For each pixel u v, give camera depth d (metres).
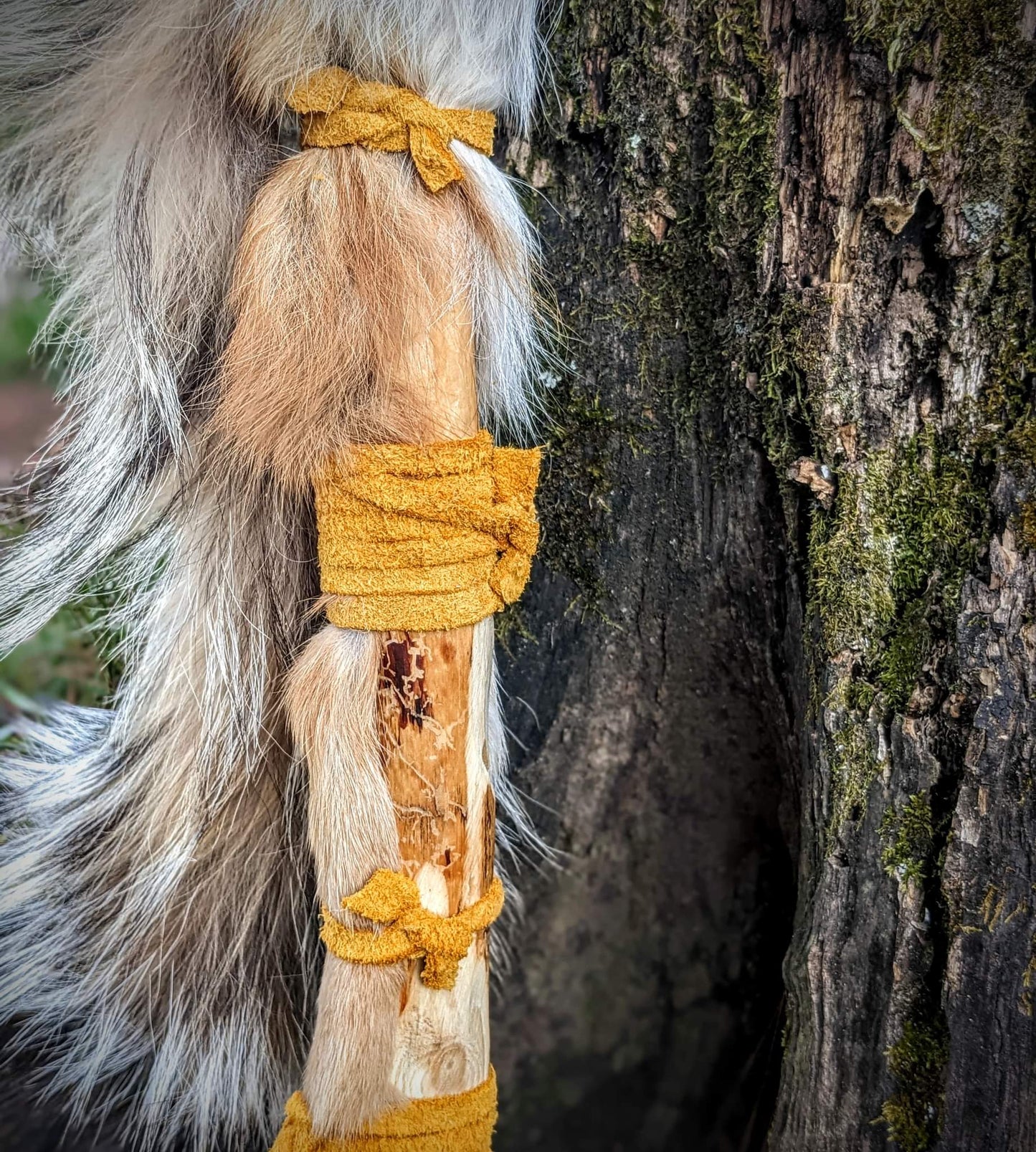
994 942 0.41
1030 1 0.38
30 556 0.46
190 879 0.46
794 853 0.53
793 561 0.45
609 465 0.48
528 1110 0.59
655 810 0.56
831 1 0.40
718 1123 0.59
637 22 0.43
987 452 0.40
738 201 0.42
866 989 0.44
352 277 0.38
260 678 0.44
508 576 0.40
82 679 0.64
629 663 0.52
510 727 0.53
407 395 0.39
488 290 0.41
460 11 0.39
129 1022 0.49
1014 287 0.39
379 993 0.40
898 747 0.43
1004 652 0.41
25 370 0.88
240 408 0.39
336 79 0.38
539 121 0.45
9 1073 0.52
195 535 0.44
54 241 0.46
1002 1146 0.42
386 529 0.38
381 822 0.40
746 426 0.45
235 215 0.41
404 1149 0.40
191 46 0.40
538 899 0.57
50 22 0.42
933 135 0.39
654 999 0.59
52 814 0.50
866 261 0.41
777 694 0.50
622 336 0.46
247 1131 0.48
